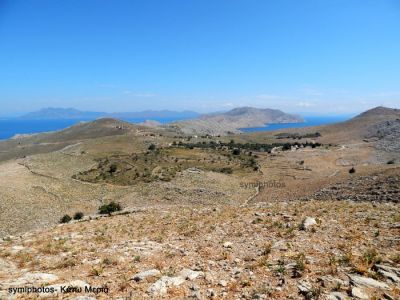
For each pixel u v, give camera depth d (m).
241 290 8.84
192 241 15.34
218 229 17.69
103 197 80.69
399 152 128.50
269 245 13.18
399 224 15.92
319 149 159.00
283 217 19.67
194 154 141.50
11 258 13.52
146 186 82.06
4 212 64.81
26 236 20.44
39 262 12.57
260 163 121.75
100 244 15.77
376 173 45.25
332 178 62.06
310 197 42.28
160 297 8.50
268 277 9.67
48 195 82.12
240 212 23.58
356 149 151.75
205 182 79.25
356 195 34.31
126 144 182.75
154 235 17.47
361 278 9.09
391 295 8.16
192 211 26.84
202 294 8.60
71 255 13.55
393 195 29.55
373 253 11.18
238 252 12.80
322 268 10.11
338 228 15.84
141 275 10.05
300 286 8.70
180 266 11.19
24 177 102.56
